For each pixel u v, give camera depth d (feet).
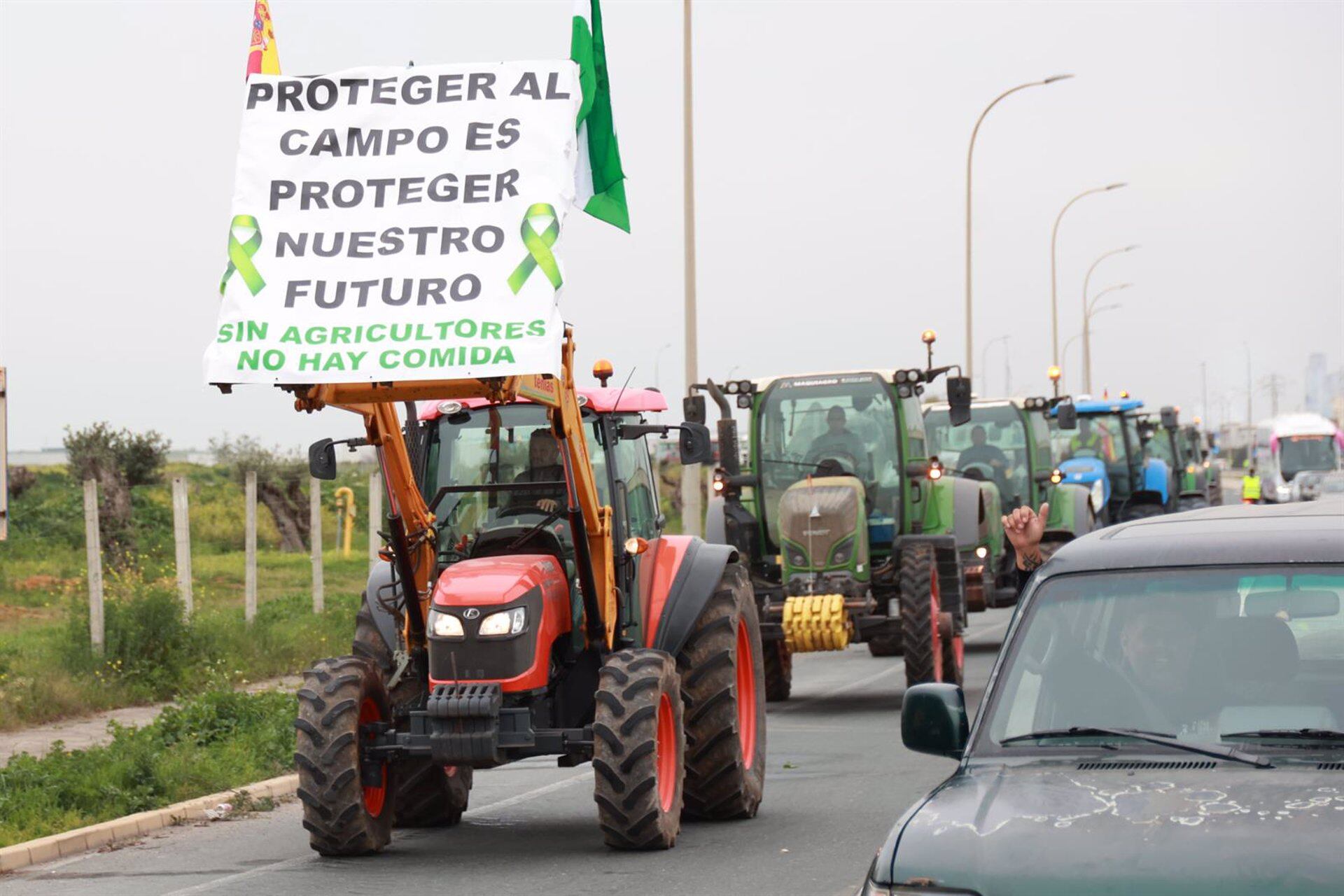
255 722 104.01
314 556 160.66
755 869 65.26
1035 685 38.27
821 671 156.87
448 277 66.28
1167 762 35.17
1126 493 234.79
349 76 69.87
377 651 76.54
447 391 66.69
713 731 75.31
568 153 67.87
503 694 67.97
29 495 234.99
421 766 75.46
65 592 180.65
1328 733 35.22
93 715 117.08
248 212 68.18
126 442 249.96
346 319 66.13
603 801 67.51
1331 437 455.63
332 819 68.13
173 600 133.80
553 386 68.49
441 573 71.26
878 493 126.21
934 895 31.63
